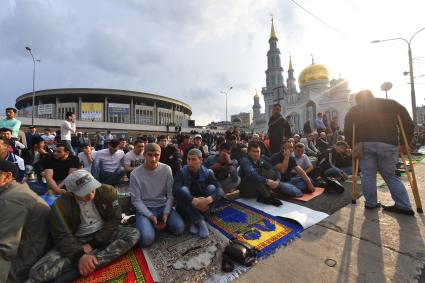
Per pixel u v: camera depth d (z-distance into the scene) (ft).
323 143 29.78
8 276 6.15
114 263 7.14
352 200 11.80
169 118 183.11
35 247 6.58
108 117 148.25
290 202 12.38
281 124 21.61
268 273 6.47
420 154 31.81
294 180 14.49
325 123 39.75
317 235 8.48
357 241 7.92
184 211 10.02
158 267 6.90
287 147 14.82
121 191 15.87
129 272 6.70
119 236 7.73
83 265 6.49
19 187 6.54
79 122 103.40
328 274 6.30
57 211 6.89
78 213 7.30
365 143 10.83
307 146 33.55
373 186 10.77
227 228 9.35
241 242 7.55
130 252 7.75
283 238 8.39
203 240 8.50
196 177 10.73
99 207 7.63
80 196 6.96
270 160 16.08
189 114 229.86
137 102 165.68
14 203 6.14
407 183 15.53
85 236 7.37
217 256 7.43
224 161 13.00
